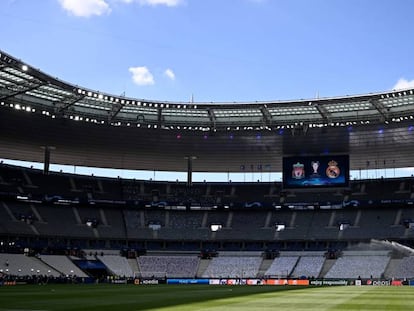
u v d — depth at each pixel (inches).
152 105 2716.5
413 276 2938.0
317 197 3627.0
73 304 1065.5
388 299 1224.2
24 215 3265.3
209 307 951.6
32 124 2920.8
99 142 3250.5
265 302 1101.7
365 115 2795.3
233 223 3614.7
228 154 3452.3
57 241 3280.0
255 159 3528.5
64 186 3543.3
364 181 3612.2
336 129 2938.0
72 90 2485.2
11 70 2268.7
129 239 3440.0
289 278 3031.5
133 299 1253.7
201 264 3339.1
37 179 3476.9
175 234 3518.7
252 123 2977.4
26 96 2615.7
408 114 2684.5
